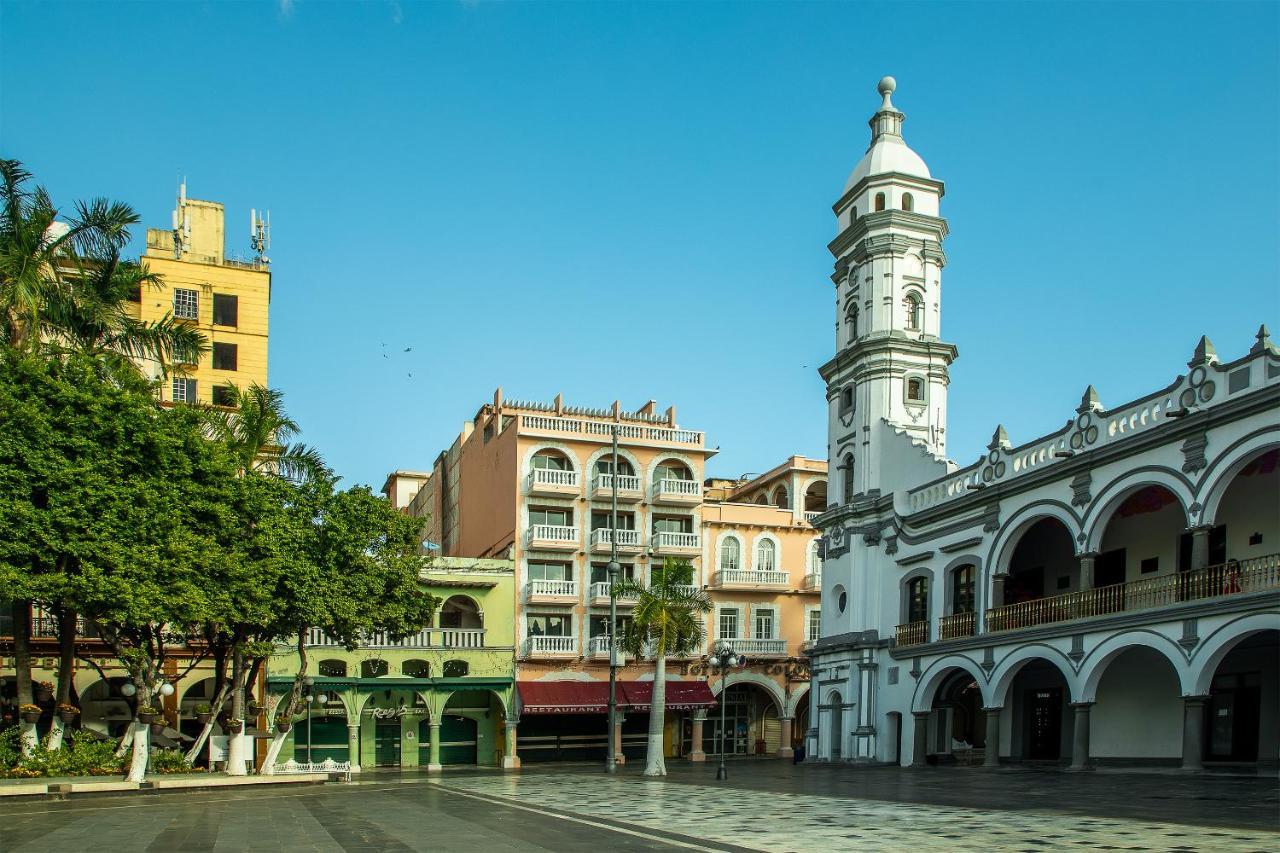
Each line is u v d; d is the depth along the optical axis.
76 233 37.81
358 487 41.16
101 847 18.00
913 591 47.50
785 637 65.38
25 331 36.25
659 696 44.44
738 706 66.06
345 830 20.70
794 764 52.72
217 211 60.44
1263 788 26.27
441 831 20.52
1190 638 31.91
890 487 49.59
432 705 55.38
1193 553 32.47
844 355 52.22
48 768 34.47
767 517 66.62
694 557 64.38
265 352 58.88
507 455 63.16
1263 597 29.66
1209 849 16.08
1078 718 35.81
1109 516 36.34
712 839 18.86
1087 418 37.53
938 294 51.94
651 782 38.88
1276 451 33.19
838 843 17.97
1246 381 31.27
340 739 57.19
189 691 52.97
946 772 39.66
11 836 19.84
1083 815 21.56
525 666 59.44
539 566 61.16
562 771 50.84
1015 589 44.41
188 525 35.88
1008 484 40.91
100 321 37.47
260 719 41.38
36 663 48.75
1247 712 34.66
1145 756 37.72
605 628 61.41
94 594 32.03
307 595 38.09
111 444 34.34
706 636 63.75
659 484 63.72
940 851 16.59
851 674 49.75
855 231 52.41
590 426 63.62
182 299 57.75
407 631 42.94
